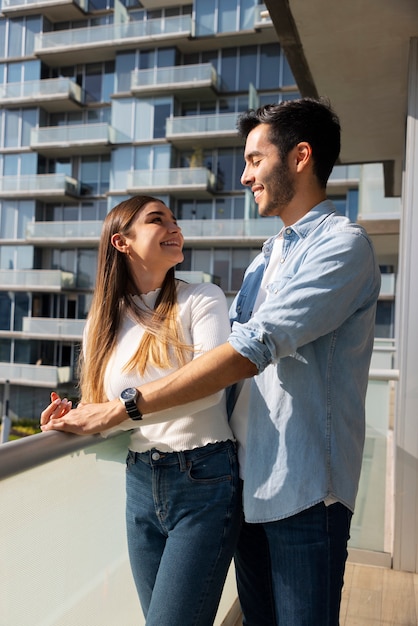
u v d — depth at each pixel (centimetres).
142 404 99
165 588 104
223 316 114
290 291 96
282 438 101
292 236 109
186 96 2092
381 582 207
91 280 2178
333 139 111
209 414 109
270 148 110
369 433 238
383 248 1227
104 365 117
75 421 103
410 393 212
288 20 235
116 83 2150
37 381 2122
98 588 119
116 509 126
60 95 2178
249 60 2045
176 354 110
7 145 2261
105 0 2331
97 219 2200
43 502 100
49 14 2328
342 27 239
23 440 92
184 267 2034
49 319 2138
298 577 100
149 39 2091
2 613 90
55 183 2144
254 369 96
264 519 101
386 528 229
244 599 123
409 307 212
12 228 2206
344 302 97
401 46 253
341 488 100
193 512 107
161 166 2067
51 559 102
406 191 217
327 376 102
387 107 330
